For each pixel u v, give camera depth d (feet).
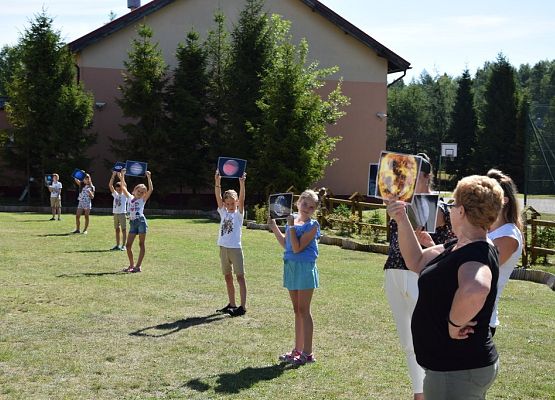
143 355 22.71
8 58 190.39
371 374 21.02
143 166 50.47
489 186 11.10
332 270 43.75
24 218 79.05
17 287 34.32
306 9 110.52
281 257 48.42
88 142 102.94
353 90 111.75
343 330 26.84
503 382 20.52
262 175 91.61
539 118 77.51
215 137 102.22
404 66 111.34
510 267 14.48
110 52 108.78
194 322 27.63
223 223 29.32
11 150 102.99
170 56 110.11
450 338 10.80
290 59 91.71
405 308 16.96
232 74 99.81
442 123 246.88
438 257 11.49
